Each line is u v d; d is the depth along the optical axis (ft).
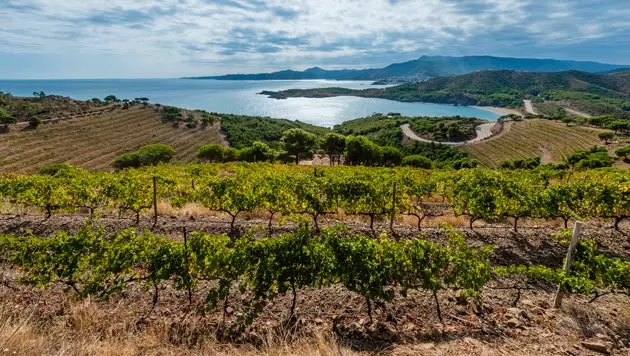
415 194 37.55
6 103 257.55
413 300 16.92
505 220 33.06
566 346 12.73
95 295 16.24
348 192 32.32
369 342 13.34
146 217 30.50
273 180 37.55
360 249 16.34
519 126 312.50
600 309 16.11
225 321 15.17
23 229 26.58
